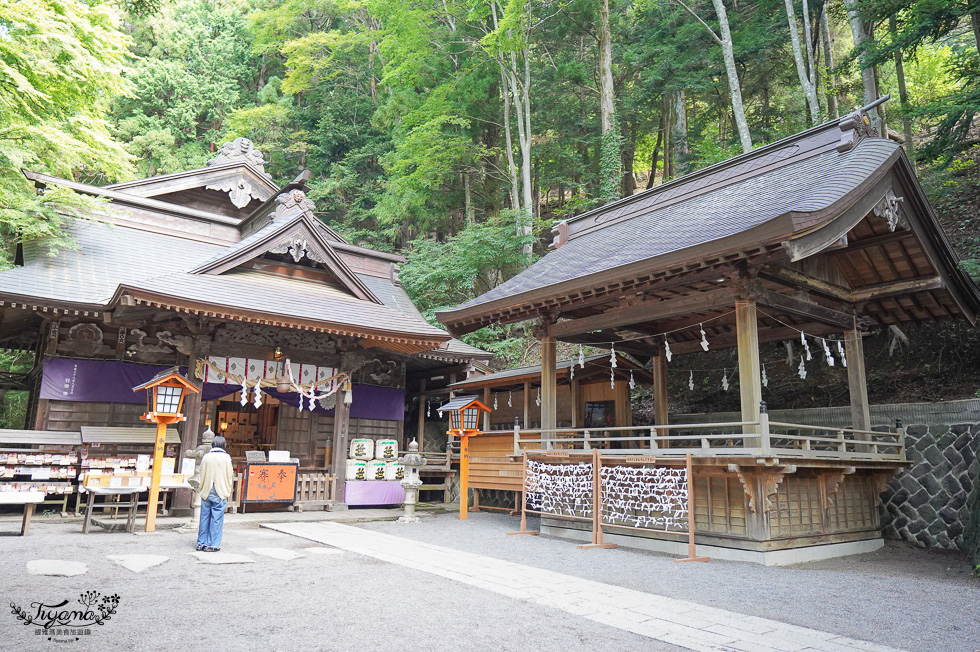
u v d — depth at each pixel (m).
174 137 29.03
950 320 12.53
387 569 6.89
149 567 6.48
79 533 9.08
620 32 27.22
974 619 5.44
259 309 11.83
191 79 29.92
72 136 11.91
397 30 23.58
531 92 25.89
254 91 35.94
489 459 14.34
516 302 10.73
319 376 13.70
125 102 29.33
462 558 7.82
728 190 11.34
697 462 8.42
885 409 11.18
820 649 4.37
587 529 10.12
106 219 14.73
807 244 7.43
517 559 8.09
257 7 35.56
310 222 13.87
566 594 5.90
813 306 9.69
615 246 11.48
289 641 4.13
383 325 13.55
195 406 11.91
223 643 4.04
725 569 7.65
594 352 19.36
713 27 23.11
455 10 23.66
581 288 9.61
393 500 14.57
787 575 7.34
